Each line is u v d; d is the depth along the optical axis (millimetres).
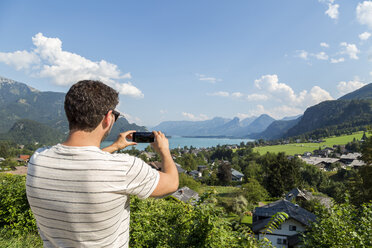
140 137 1368
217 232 4113
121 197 1084
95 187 995
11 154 161000
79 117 1080
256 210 30609
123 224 1179
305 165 94375
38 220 1114
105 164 1042
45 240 1157
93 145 1143
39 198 1055
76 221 1014
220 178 87312
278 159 66875
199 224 4188
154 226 5504
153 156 120625
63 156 1074
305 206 34656
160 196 1188
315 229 5289
